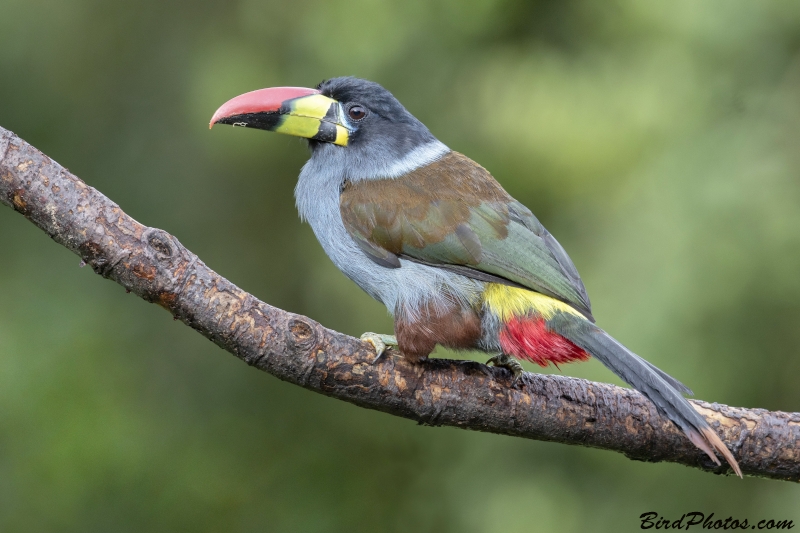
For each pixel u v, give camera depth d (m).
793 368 12.33
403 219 7.86
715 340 12.34
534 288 7.48
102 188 14.80
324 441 14.33
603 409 7.11
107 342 13.70
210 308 6.36
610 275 12.73
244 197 14.91
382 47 14.35
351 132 8.48
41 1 14.93
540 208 13.61
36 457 12.61
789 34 13.81
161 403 13.86
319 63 14.35
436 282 7.67
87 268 14.18
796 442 7.18
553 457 13.08
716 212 12.77
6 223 14.21
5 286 13.82
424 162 8.43
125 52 15.09
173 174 14.83
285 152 14.47
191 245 14.78
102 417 13.01
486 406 6.95
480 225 7.77
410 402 6.87
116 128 14.95
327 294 14.19
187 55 14.91
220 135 14.27
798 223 12.61
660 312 12.33
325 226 8.35
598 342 7.09
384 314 13.82
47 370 13.21
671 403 6.60
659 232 12.79
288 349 6.51
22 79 14.81
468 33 14.48
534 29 14.52
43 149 14.81
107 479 12.84
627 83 13.86
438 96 14.33
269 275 14.81
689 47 14.02
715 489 12.47
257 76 14.32
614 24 14.33
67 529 12.52
